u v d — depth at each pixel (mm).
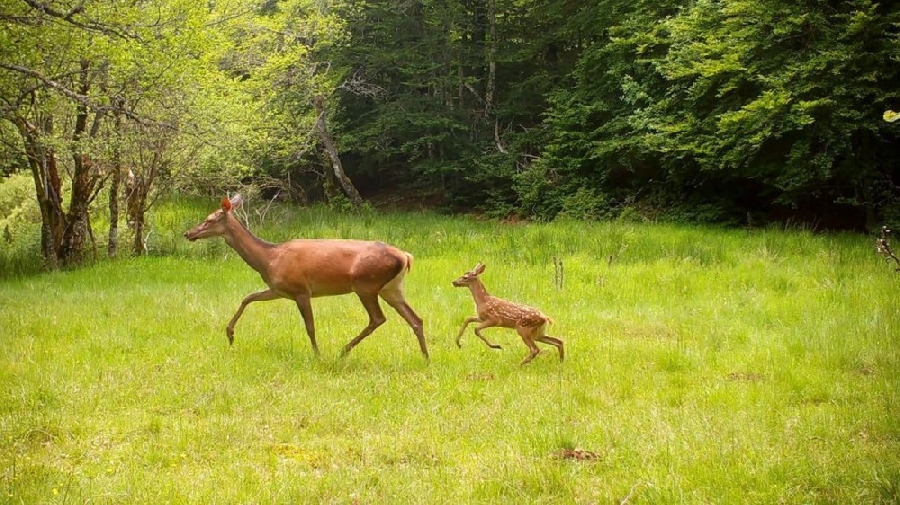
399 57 26828
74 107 15023
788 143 18047
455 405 7281
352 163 30969
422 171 29359
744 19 17641
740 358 8586
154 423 6754
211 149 17672
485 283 13102
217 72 18844
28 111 14680
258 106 21016
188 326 10453
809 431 6223
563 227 19141
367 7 26719
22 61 13305
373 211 26328
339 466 5871
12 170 21188
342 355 8867
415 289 12953
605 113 23391
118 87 14758
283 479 5551
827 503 4965
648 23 20984
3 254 18406
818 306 10773
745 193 20875
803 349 8734
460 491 5332
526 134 26312
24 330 10203
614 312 11070
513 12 28422
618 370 8242
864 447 5832
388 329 10305
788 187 17266
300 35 24797
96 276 14969
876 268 12867
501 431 6543
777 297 11602
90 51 13445
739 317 10641
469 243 17438
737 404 7047
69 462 6020
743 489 5242
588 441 6199
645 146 20375
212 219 9094
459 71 27516
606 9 22969
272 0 28625
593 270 13750
